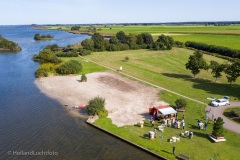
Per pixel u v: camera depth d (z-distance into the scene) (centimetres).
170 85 7006
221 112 5156
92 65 9412
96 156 3616
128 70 8675
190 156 3562
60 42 18300
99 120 4744
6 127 4475
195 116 4950
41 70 8212
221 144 3881
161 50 13188
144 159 3569
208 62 10069
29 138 4097
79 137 4162
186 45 14338
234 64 6675
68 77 7906
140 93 6366
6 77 8094
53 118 4912
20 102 5781
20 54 13012
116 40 14250
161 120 4722
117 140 4081
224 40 15338
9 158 3531
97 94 6338
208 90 6588
